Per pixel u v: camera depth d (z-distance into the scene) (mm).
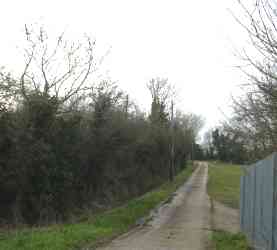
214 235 17672
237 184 59906
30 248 12109
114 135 28219
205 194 43031
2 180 18438
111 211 25109
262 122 11281
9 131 18594
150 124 46500
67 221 20281
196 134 137625
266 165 11641
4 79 18672
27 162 19281
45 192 20375
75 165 23562
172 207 30484
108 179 30625
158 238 16891
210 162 127250
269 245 10578
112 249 13867
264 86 8953
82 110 25797
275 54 8336
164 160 59312
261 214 12469
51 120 20875
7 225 17359
